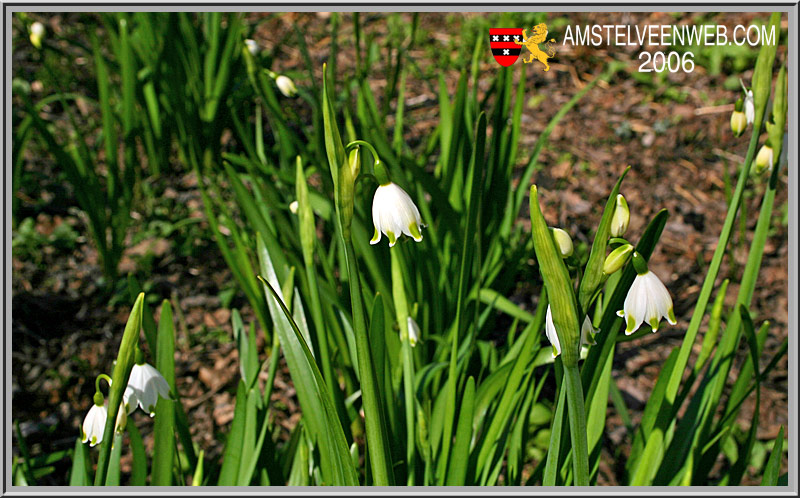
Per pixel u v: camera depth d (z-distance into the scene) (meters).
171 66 3.53
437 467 1.76
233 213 3.76
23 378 2.89
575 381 1.11
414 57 5.10
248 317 3.26
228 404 2.82
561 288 1.00
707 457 1.92
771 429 2.62
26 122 3.29
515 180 4.02
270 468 1.91
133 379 1.38
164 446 1.69
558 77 4.86
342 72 4.91
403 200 1.18
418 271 2.40
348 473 1.46
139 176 3.80
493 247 2.72
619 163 4.12
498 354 2.59
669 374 1.64
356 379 2.34
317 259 2.70
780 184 3.88
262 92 2.85
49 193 3.93
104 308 3.28
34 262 3.50
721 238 1.54
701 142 4.24
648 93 4.67
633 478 1.75
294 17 5.61
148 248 3.59
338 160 1.09
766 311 3.19
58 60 4.74
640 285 1.12
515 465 1.83
